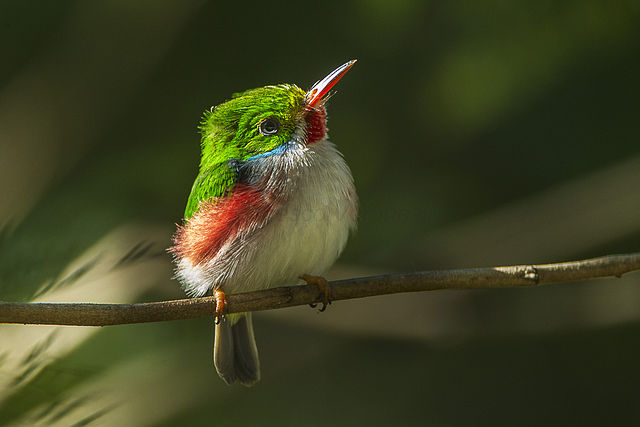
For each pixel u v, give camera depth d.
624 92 11.05
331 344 11.62
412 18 10.66
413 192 11.22
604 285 11.36
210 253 6.86
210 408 10.31
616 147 11.30
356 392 11.30
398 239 11.05
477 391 11.16
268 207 6.74
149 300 9.34
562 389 11.01
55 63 11.43
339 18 10.87
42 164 11.09
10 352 4.50
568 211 11.48
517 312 11.42
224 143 7.23
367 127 11.08
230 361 7.73
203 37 11.16
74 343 5.29
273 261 6.83
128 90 11.31
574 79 11.15
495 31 10.50
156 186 10.30
